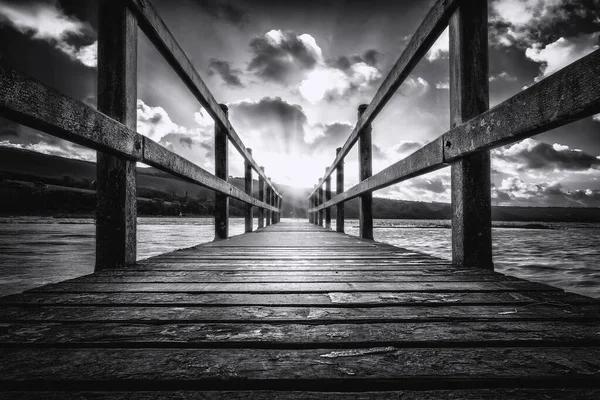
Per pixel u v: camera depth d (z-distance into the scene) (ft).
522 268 20.40
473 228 6.63
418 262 7.64
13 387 2.26
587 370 2.41
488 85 6.61
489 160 6.61
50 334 3.09
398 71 9.25
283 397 2.14
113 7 6.65
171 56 8.13
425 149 7.39
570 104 3.41
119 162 6.67
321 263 7.51
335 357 2.65
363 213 15.21
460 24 6.66
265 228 28.73
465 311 3.83
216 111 12.58
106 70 6.61
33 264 16.79
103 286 5.07
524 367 2.46
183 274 6.08
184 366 2.49
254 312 3.80
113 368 2.46
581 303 4.09
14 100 3.27
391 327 3.31
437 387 2.28
